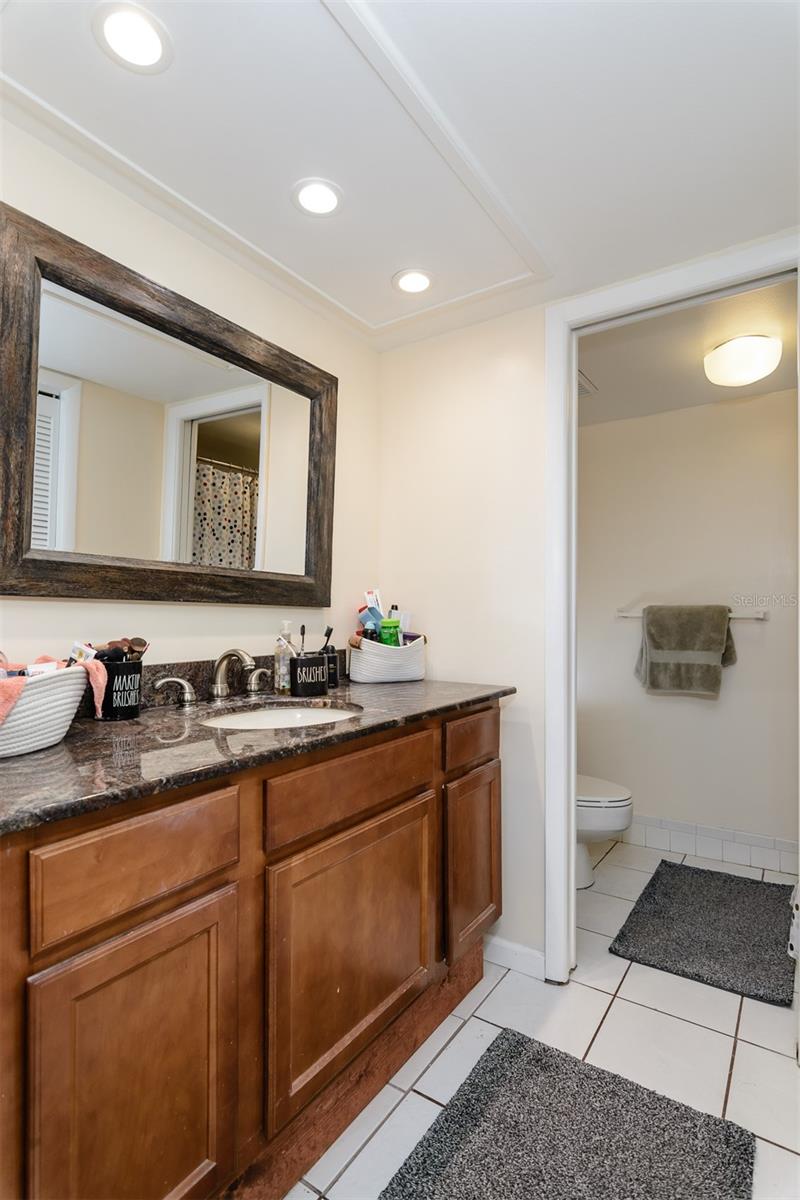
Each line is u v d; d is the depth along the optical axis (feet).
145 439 4.88
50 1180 2.47
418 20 3.34
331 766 4.00
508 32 3.40
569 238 5.33
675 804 9.93
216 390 5.47
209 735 3.86
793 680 9.08
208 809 3.18
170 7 3.25
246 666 5.49
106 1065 2.69
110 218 4.59
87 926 2.62
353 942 4.19
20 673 3.65
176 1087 3.01
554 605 6.29
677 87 3.77
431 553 7.14
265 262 5.63
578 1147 4.14
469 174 4.51
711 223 5.13
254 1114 3.46
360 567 7.29
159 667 4.98
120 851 2.76
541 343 6.45
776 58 3.55
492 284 6.06
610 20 3.33
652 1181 3.89
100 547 4.53
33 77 3.69
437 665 7.04
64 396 4.30
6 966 2.39
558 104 3.90
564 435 6.31
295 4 3.23
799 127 4.09
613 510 10.68
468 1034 5.30
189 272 5.20
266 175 4.53
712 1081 4.75
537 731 6.36
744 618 9.45
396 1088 4.68
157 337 4.97
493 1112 4.43
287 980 3.64
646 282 5.87
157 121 4.01
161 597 4.92
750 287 5.60
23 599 4.12
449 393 7.06
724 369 7.43
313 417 6.46
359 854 4.25
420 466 7.26
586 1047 5.13
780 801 9.12
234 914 3.34
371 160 4.37
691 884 8.51
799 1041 4.99
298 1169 3.89
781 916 7.51
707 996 5.88
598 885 8.50
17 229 3.96
